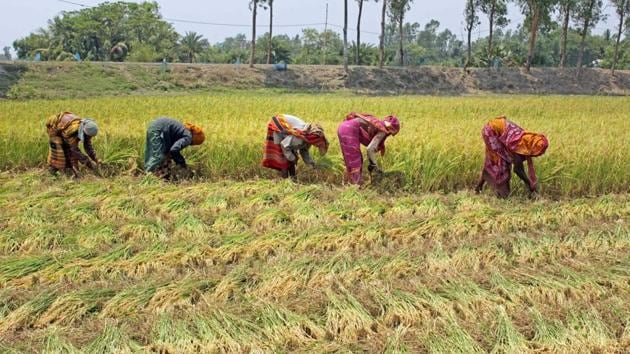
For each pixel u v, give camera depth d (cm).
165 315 498
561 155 1021
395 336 474
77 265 606
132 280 590
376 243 708
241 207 862
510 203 898
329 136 1182
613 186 999
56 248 684
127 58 5797
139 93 3600
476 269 630
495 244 687
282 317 500
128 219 780
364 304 536
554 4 4922
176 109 1778
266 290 562
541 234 754
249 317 507
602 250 698
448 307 528
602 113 2170
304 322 502
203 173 1064
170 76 3956
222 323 495
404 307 523
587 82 4997
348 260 621
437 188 985
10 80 3388
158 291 546
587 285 579
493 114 2042
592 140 1142
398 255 644
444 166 993
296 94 3981
